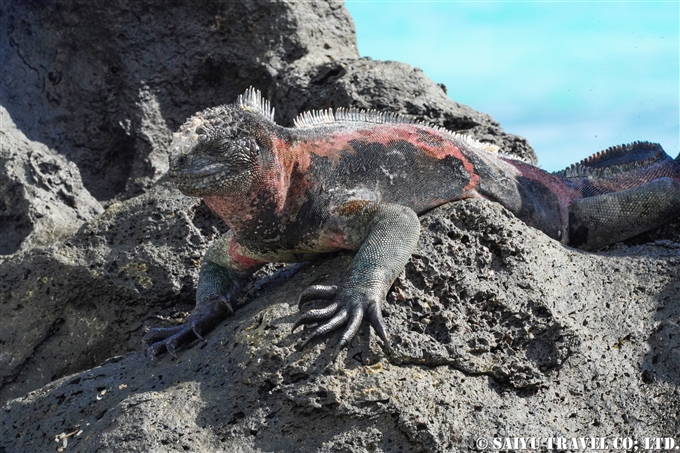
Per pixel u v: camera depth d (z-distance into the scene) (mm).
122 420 11586
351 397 11344
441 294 12469
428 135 14406
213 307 13867
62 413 13047
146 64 21750
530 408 12102
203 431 11414
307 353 11625
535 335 12633
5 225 19328
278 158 12859
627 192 15547
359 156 13656
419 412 11320
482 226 13258
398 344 11750
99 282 16578
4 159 19469
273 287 14188
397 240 12281
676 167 16547
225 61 21656
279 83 20672
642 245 15266
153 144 21453
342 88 19281
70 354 16641
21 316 16844
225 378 11984
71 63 22078
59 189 19578
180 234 16859
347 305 11781
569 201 15805
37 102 22062
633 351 13383
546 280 13188
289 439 11359
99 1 21562
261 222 13055
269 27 21406
